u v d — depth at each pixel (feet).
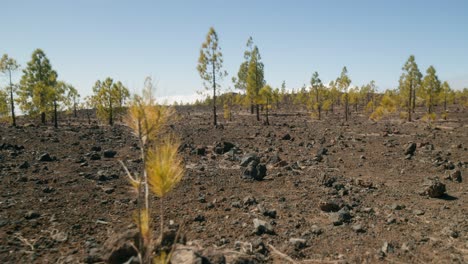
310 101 219.20
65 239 20.84
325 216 27.63
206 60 118.42
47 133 89.71
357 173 46.52
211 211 27.86
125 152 59.21
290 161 54.44
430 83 165.89
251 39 163.43
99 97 143.13
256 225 23.80
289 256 19.74
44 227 22.75
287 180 40.45
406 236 23.27
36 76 134.21
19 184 33.99
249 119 172.55
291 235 23.08
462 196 34.60
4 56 120.26
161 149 12.22
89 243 20.25
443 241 22.39
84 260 17.83
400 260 19.56
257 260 18.94
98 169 43.34
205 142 76.18
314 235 23.24
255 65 157.79
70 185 34.50
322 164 52.70
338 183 37.47
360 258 19.70
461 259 19.60
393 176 44.73
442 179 42.68
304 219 26.58
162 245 16.61
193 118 184.03
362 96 277.03
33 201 28.32
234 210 28.32
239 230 23.62
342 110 263.29
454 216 27.71
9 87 123.13
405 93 167.32
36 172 40.06
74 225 23.11
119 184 35.78
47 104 124.06
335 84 213.25
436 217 27.53
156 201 30.12
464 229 24.52
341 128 118.93
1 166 42.52
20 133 88.33
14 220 23.54
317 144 75.72
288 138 84.53
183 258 15.92
